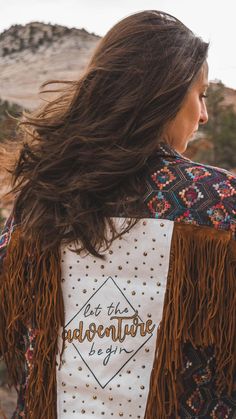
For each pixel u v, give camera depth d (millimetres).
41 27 70062
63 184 1300
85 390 1283
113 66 1300
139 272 1256
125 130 1274
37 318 1325
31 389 1335
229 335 1199
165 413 1225
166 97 1286
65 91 1392
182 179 1264
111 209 1271
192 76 1313
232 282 1207
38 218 1321
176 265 1225
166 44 1309
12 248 1373
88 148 1285
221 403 1249
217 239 1216
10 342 1396
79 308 1296
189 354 1229
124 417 1254
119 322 1261
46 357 1312
